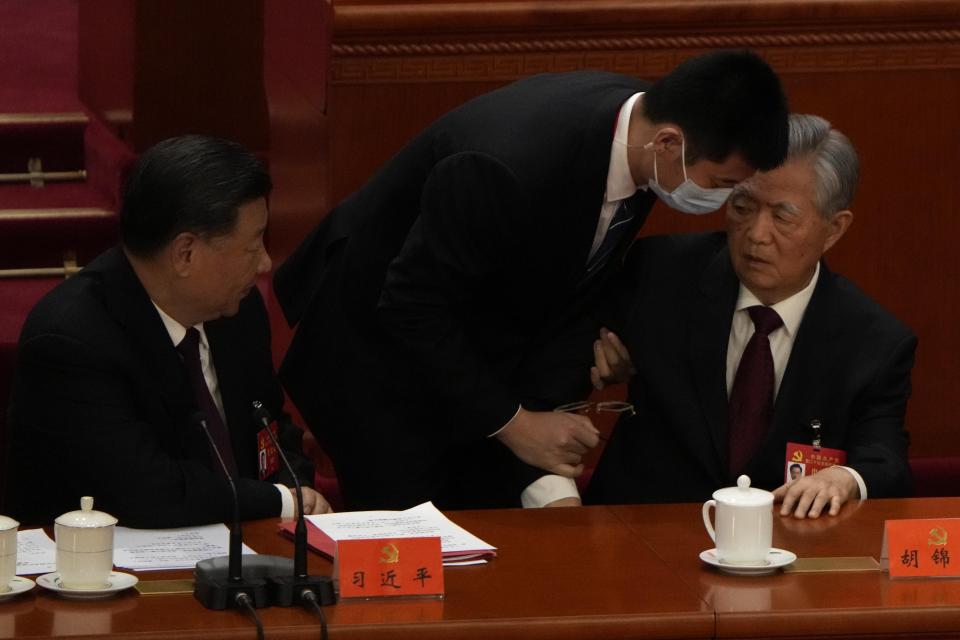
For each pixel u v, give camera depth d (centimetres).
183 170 1005
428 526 1000
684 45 1570
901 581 907
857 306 1162
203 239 1009
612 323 1202
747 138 1024
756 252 1114
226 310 1059
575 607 851
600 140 1065
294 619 825
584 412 1447
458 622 824
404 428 1192
